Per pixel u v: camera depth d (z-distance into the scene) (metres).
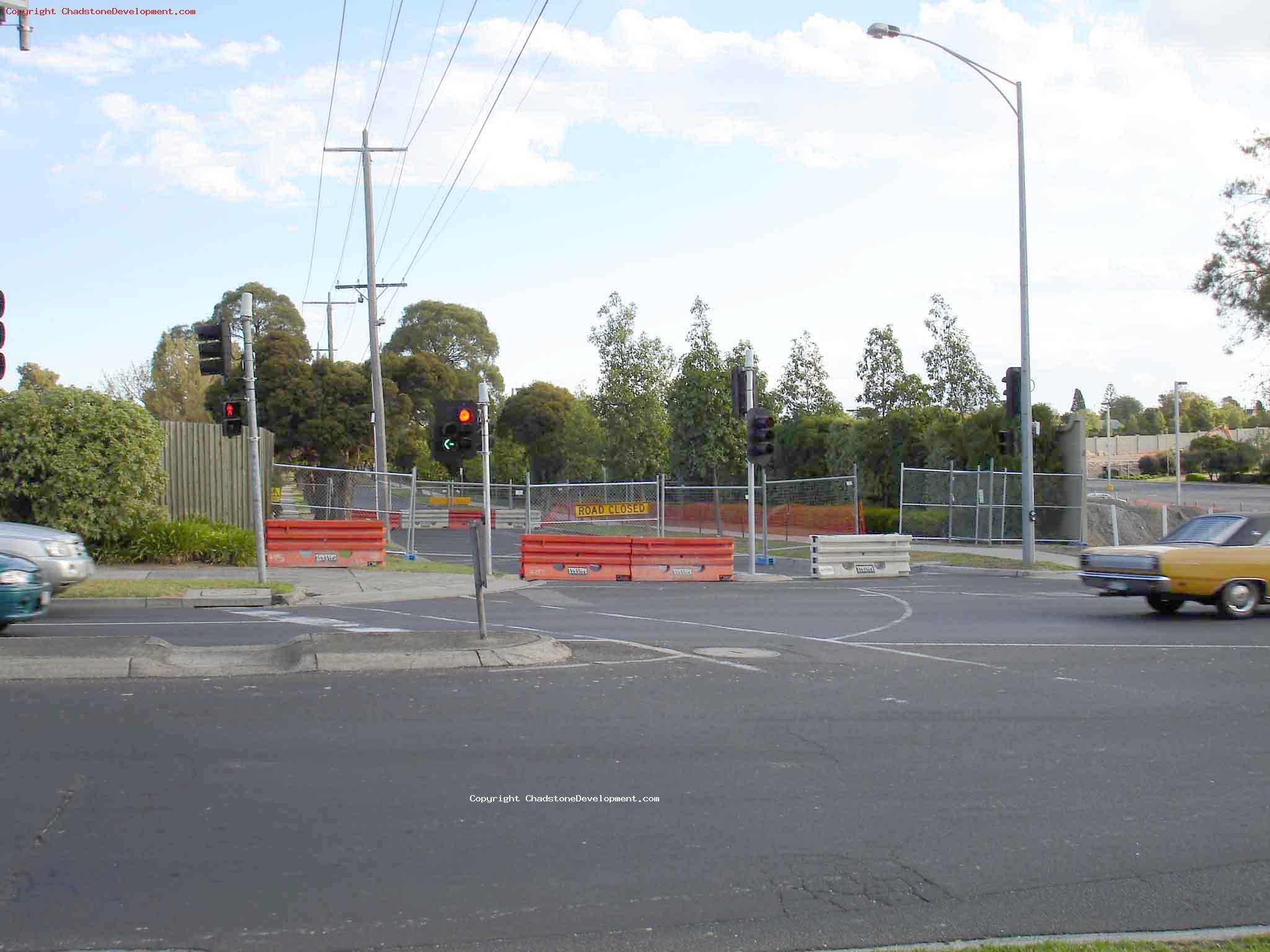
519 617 16.30
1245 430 111.69
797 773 7.74
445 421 22.03
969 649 13.34
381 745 8.14
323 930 5.11
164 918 5.18
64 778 7.13
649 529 37.41
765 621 16.09
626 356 46.81
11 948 4.85
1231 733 9.10
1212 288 33.75
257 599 18.17
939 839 6.52
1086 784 7.62
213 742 8.08
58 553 14.55
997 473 33.44
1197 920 5.46
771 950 5.03
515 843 6.27
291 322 74.69
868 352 44.03
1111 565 16.86
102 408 21.64
